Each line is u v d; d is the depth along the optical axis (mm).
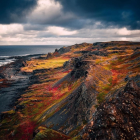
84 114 35375
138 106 19031
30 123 51656
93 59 112625
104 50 166125
